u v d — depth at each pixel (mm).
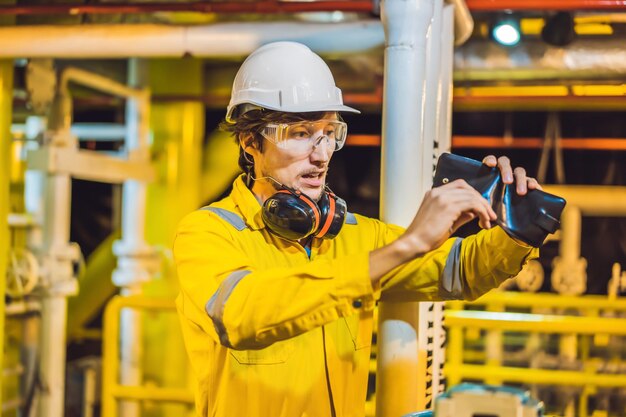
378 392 2264
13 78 3367
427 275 2027
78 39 2846
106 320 3879
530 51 3627
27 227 3930
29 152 3881
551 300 5086
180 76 5000
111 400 3889
